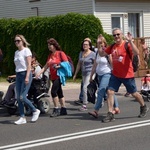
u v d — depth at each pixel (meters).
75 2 29.39
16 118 14.13
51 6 30.98
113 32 12.72
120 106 16.11
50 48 13.99
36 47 26.61
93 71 14.05
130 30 30.45
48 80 14.79
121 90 20.67
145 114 13.51
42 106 14.65
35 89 14.46
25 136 11.16
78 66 15.77
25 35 27.02
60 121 13.23
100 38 13.22
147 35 31.38
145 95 17.62
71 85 22.55
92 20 24.73
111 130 11.59
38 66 14.63
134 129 11.67
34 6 32.16
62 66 13.88
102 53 13.03
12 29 27.53
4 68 28.47
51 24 25.91
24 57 12.66
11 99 14.43
